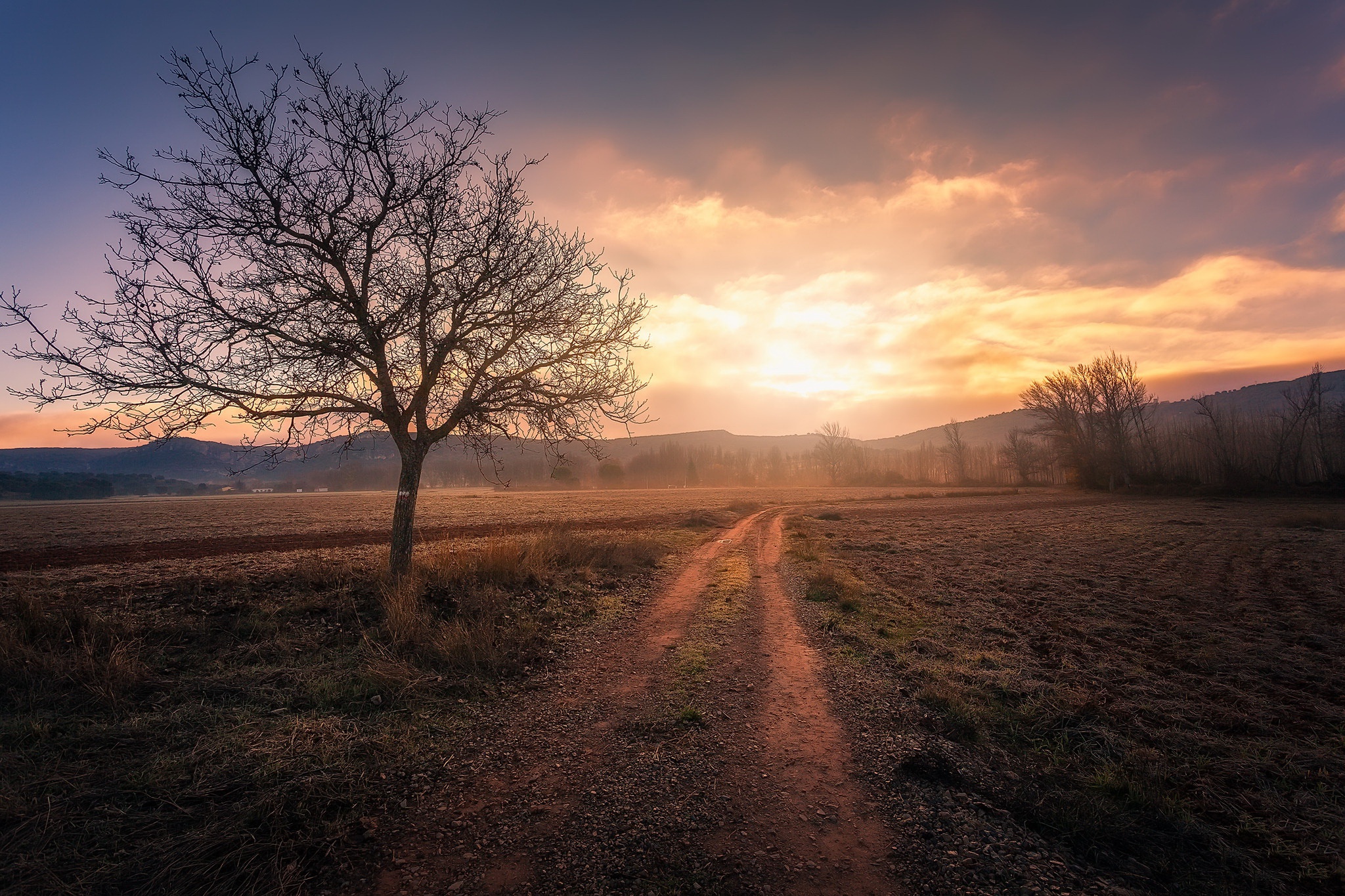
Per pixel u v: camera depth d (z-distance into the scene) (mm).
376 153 9008
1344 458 54312
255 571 12195
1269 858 3830
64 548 18078
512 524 27328
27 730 4910
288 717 5523
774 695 6520
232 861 3537
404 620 7996
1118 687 7004
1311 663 7922
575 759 4988
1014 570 15750
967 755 5172
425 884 3389
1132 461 65375
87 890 3227
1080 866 3625
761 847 3738
